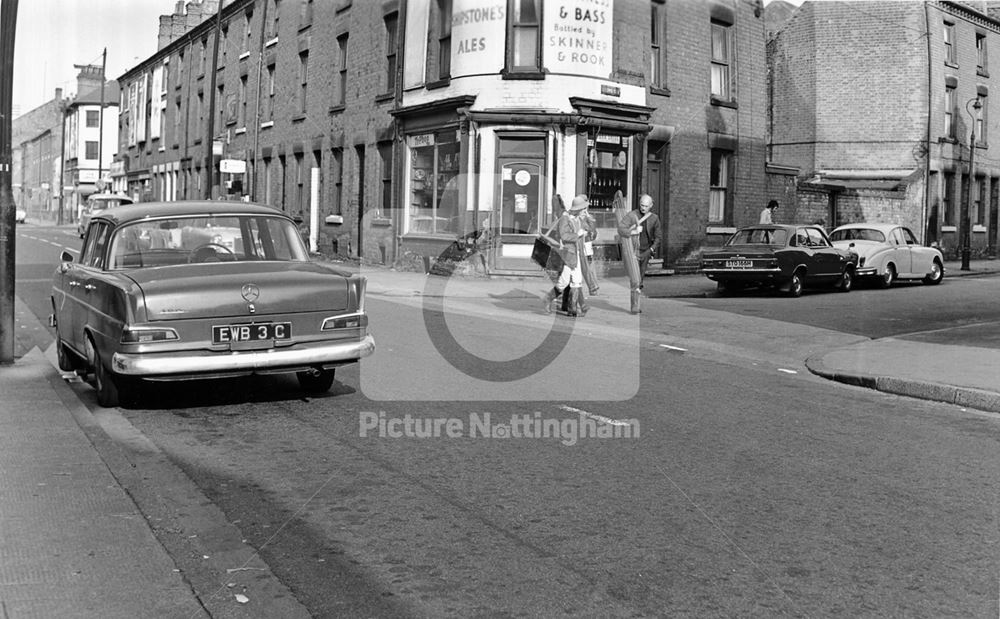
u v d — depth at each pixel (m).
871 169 32.31
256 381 8.63
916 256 22.52
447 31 22.73
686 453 6.23
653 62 23.36
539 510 4.93
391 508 4.94
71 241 36.91
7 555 4.12
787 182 27.41
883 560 4.27
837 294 19.73
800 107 33.44
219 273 7.23
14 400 7.36
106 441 6.12
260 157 34.25
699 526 4.72
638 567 4.14
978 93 34.84
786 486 5.50
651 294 18.84
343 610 3.65
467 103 21.39
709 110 24.66
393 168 24.09
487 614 3.63
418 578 3.98
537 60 21.28
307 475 5.55
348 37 27.80
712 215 25.41
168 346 6.75
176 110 45.12
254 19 34.94
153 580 3.89
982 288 21.86
